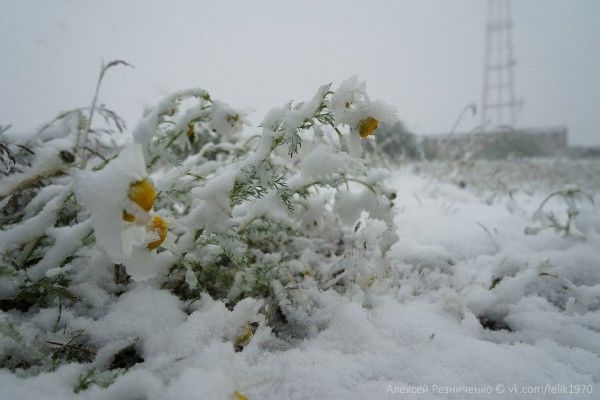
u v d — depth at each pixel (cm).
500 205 72
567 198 43
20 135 32
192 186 30
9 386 16
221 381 13
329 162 22
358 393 18
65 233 22
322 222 33
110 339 21
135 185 15
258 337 23
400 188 80
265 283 27
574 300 29
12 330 17
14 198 28
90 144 35
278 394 18
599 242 42
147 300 23
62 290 22
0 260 19
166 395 13
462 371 21
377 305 28
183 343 20
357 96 22
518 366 21
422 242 44
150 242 19
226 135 27
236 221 24
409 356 22
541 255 39
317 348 23
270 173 23
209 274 27
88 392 16
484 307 29
